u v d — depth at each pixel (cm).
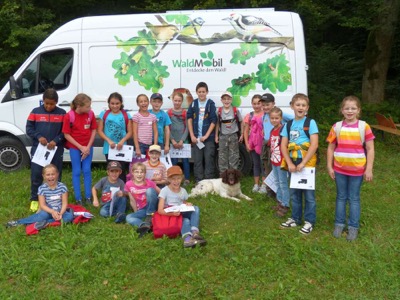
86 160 625
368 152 489
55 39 761
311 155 503
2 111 778
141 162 621
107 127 648
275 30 732
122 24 748
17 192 671
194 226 507
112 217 571
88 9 1395
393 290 404
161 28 743
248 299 392
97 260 452
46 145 591
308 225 526
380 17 1246
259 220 566
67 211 557
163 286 414
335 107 1224
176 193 533
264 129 642
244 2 1130
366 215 577
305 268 442
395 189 700
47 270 438
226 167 714
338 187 510
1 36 1110
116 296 397
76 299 394
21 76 771
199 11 748
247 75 736
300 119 517
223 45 737
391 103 1370
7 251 476
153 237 510
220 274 429
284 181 571
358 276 427
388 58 1299
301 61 730
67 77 759
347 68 1458
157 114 688
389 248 483
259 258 457
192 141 710
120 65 747
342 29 1612
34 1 1262
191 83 743
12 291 407
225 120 706
